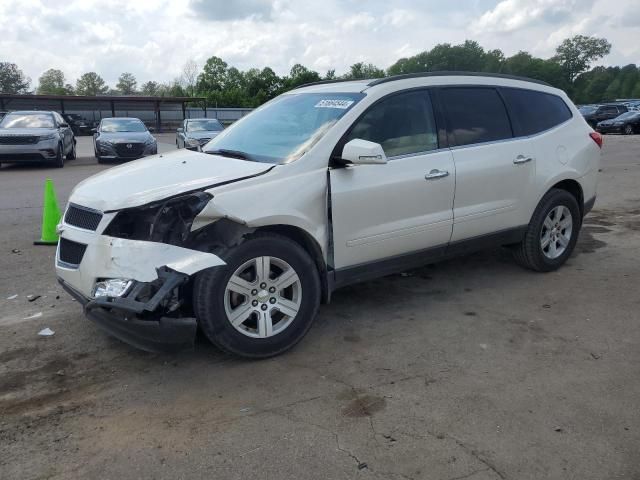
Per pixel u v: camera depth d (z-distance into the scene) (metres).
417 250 4.53
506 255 6.25
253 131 4.66
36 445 2.89
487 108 5.02
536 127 5.37
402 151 4.38
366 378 3.57
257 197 3.61
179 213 3.47
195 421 3.10
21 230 7.73
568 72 111.12
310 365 3.75
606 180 12.20
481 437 2.92
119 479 2.64
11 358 3.86
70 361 3.82
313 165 3.91
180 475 2.66
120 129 18.44
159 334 3.35
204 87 93.69
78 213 3.78
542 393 3.35
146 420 3.12
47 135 15.65
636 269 5.73
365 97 4.29
